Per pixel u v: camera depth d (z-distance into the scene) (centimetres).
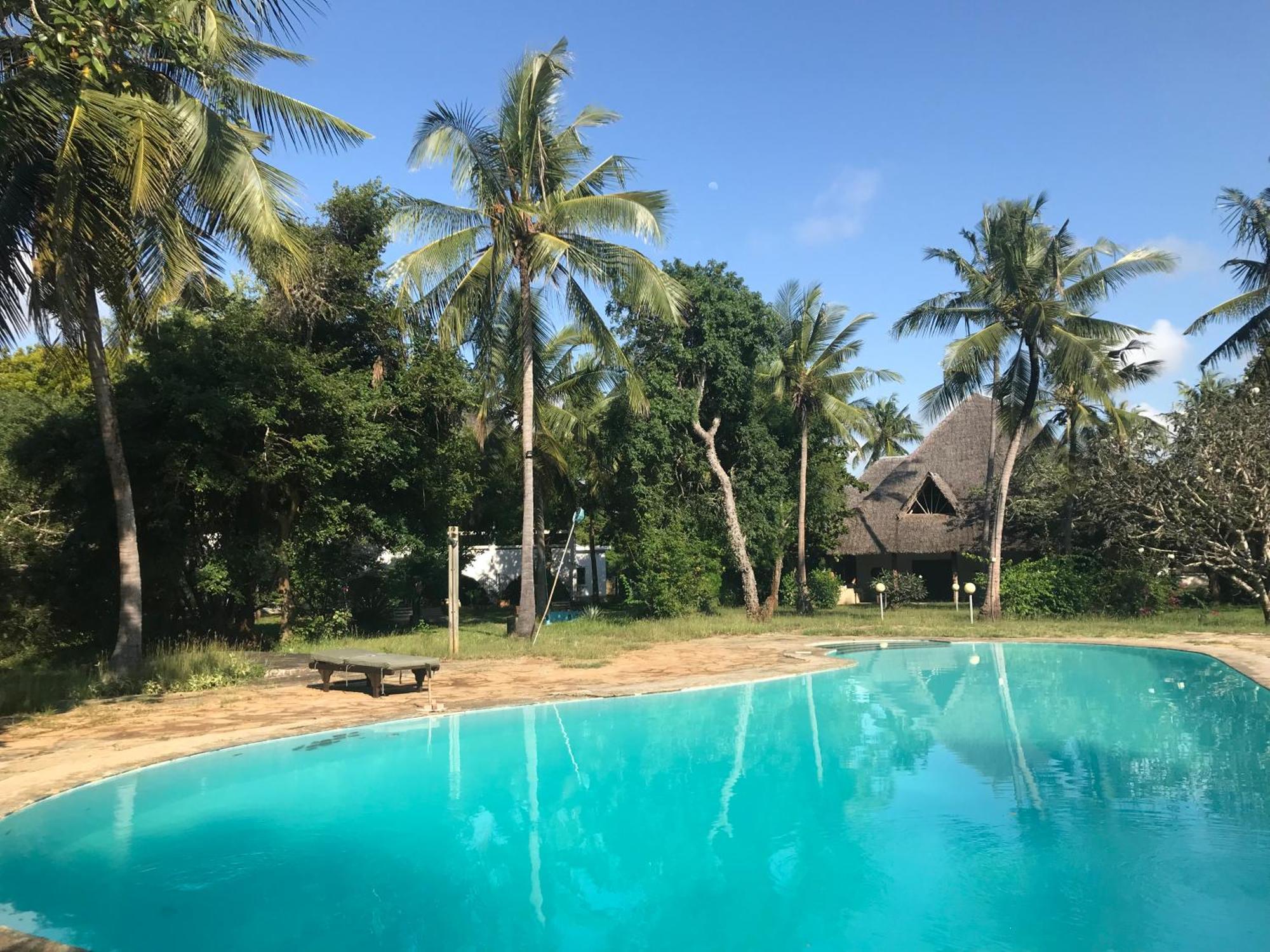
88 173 1137
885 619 2581
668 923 540
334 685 1357
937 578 3644
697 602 2734
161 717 1102
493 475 2966
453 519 2323
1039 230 2483
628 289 1919
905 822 728
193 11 1184
